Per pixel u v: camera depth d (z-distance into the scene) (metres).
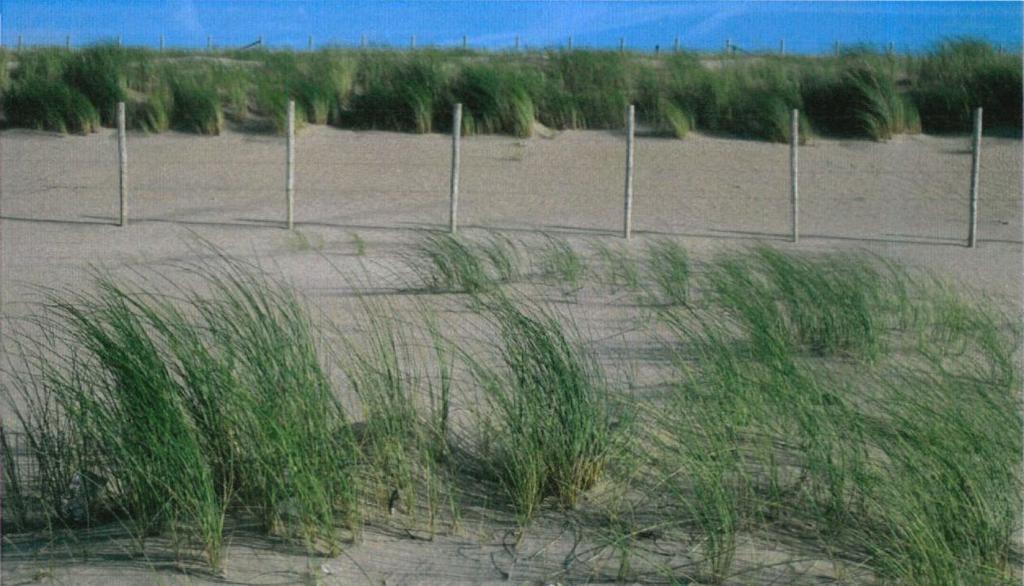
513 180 18.81
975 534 4.25
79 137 21.95
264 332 5.61
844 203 17.53
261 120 22.58
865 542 4.33
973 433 4.82
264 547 4.38
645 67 24.95
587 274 11.15
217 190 18.05
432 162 19.95
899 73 25.30
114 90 22.81
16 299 9.94
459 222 15.75
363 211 16.53
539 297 9.92
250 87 23.80
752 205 17.34
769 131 21.67
